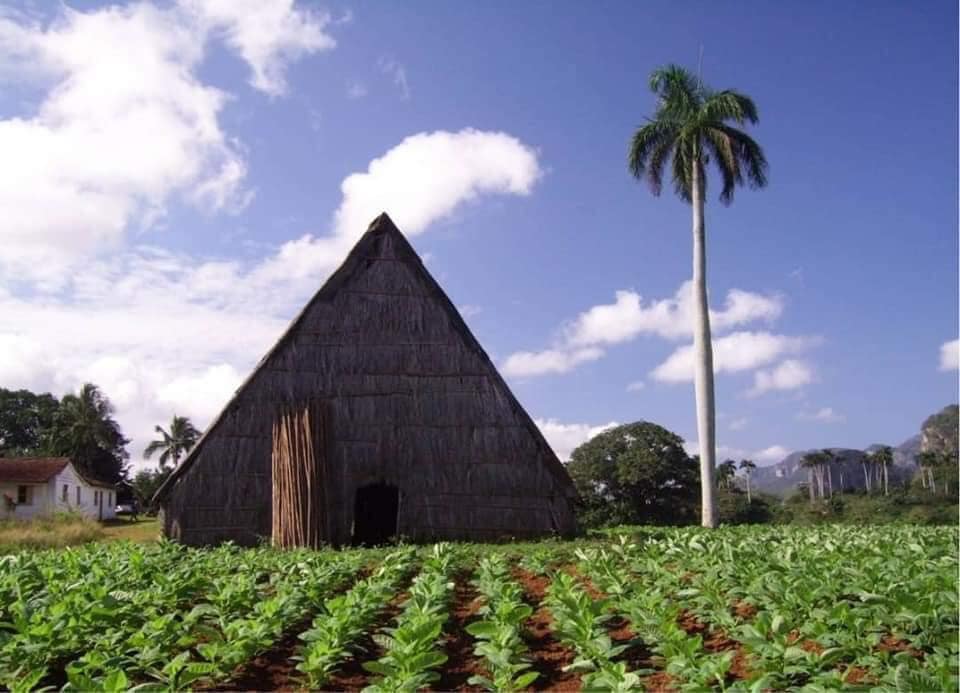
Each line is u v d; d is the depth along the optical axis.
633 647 8.28
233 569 12.64
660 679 7.20
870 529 20.36
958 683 5.41
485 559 12.95
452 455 19.97
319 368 20.08
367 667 6.68
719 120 29.50
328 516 18.86
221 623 8.33
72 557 12.69
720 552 12.12
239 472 19.38
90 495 66.75
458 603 11.12
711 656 6.80
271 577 11.23
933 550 12.45
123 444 85.69
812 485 82.69
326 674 7.54
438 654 6.77
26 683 6.69
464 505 19.75
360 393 20.06
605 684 6.06
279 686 7.69
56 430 80.38
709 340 29.64
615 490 54.12
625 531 20.34
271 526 19.20
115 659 7.12
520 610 8.15
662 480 52.72
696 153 29.80
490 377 20.44
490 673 7.98
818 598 8.31
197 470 19.22
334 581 11.41
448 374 20.42
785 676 6.36
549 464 20.05
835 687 5.80
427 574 10.75
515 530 19.69
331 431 19.59
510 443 20.14
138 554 12.40
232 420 19.58
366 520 24.48
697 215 30.17
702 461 28.88
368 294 20.66
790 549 11.70
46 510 55.62
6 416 84.88
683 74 30.34
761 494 80.75
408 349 20.47
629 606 8.55
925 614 7.12
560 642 8.75
